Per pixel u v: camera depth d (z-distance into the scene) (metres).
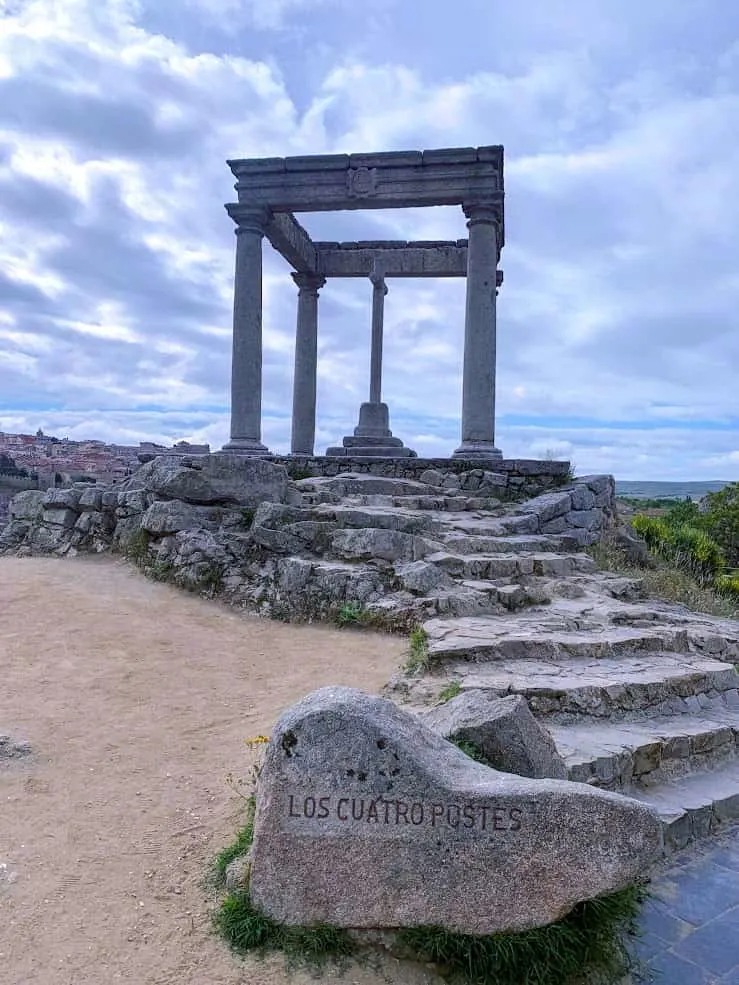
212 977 3.56
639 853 3.69
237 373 16.70
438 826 3.72
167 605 9.95
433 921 3.71
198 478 11.96
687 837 5.28
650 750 5.80
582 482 14.66
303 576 9.86
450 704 5.27
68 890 4.13
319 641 8.67
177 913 3.98
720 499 23.34
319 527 10.97
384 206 16.56
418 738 4.01
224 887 4.14
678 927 4.29
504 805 3.70
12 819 4.76
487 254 15.97
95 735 6.06
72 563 12.09
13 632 8.52
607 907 3.84
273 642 8.70
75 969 3.57
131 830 4.73
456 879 3.70
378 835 3.74
